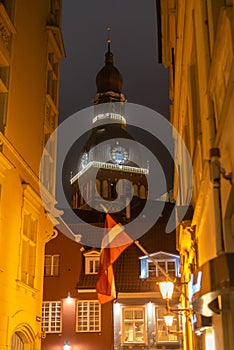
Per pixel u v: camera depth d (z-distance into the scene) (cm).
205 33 972
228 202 729
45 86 1900
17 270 1489
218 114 852
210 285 622
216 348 874
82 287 3156
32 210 1672
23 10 1680
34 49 1794
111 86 11712
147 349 2992
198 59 1102
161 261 3216
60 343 3064
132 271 3231
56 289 3186
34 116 1748
